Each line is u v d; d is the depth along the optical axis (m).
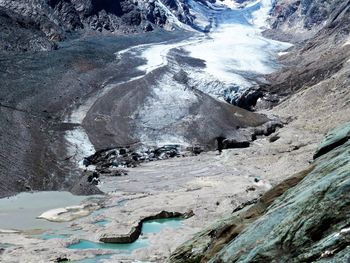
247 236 14.48
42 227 45.53
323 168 15.16
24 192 56.62
